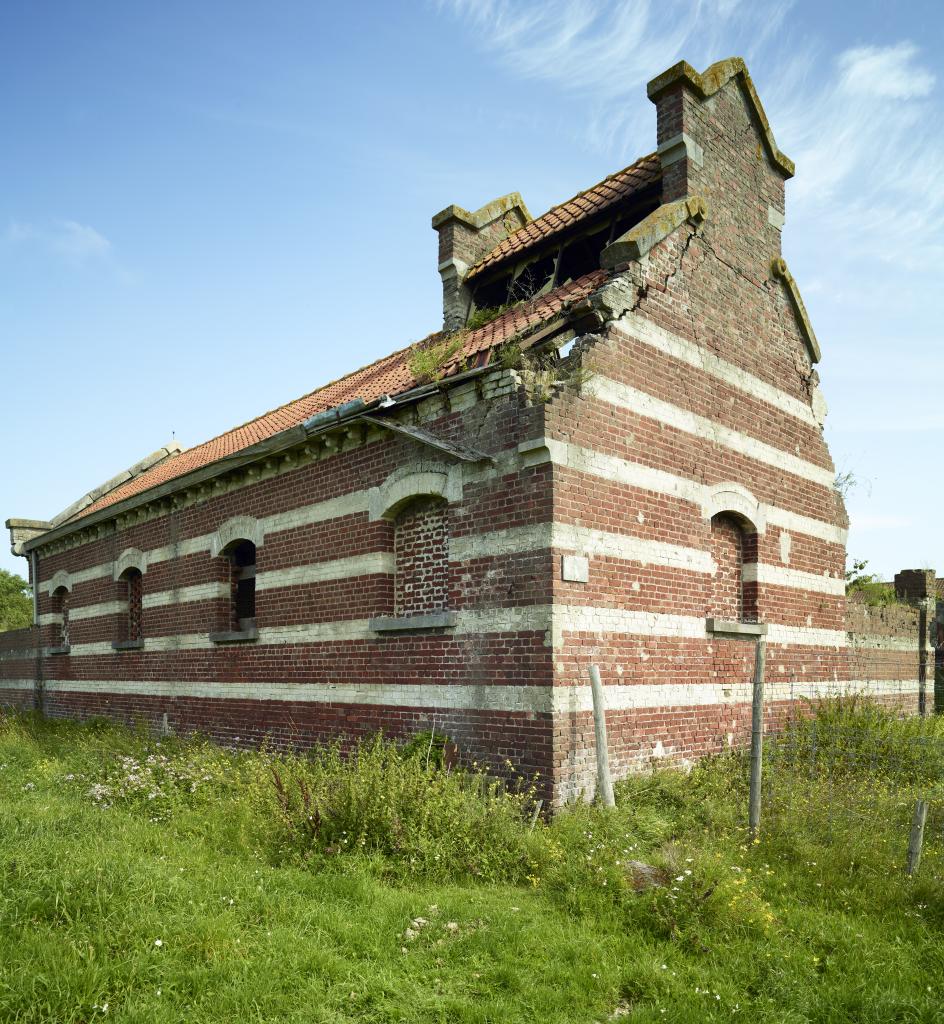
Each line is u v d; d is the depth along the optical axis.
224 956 4.70
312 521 11.00
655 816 7.50
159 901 5.30
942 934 5.39
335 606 10.45
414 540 9.72
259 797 7.99
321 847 6.76
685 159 10.15
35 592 19.86
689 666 9.42
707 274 10.40
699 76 10.32
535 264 11.99
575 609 8.02
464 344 9.95
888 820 7.17
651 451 9.17
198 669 13.17
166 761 10.55
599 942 5.13
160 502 14.50
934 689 16.39
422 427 9.41
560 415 8.12
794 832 6.95
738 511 10.47
